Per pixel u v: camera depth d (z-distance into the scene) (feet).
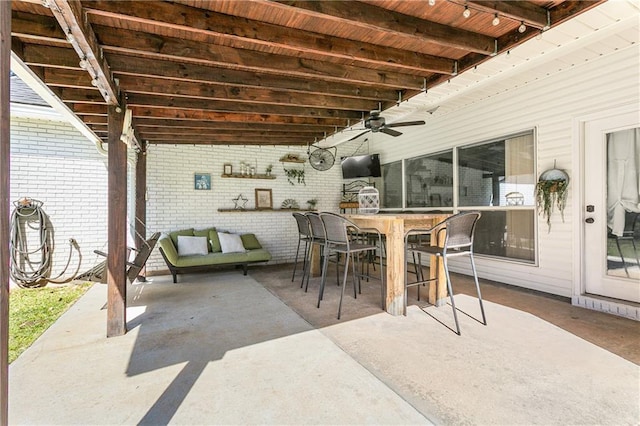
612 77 10.92
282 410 5.87
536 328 9.44
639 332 9.09
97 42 7.44
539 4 7.38
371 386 6.59
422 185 19.63
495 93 14.82
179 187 19.45
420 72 10.97
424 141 19.29
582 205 11.82
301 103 12.38
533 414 5.65
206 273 18.37
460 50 9.39
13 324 10.50
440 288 11.56
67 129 17.15
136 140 15.34
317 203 23.48
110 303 9.45
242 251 18.74
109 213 9.57
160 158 19.04
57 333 9.66
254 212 21.35
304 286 15.05
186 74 9.44
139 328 9.98
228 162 20.71
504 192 14.73
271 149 21.97
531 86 13.42
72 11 5.58
